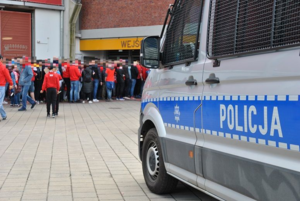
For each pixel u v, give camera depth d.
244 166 3.12
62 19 24.61
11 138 9.32
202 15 4.00
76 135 9.88
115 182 5.73
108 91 19.86
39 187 5.43
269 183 2.84
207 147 3.70
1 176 5.98
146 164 5.34
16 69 16.42
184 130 4.20
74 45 25.50
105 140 9.23
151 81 5.29
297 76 2.59
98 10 26.06
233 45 3.35
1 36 23.03
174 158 4.47
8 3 22.67
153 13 24.34
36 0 23.48
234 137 3.25
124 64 20.89
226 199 3.45
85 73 18.62
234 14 3.39
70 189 5.35
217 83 3.54
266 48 2.91
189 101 4.07
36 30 23.92
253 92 3.01
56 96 13.29
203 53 3.87
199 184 3.92
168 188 4.96
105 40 25.94
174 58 4.56
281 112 2.71
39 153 7.68
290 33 2.71
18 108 15.95
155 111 5.06
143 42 4.79
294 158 2.63
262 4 3.02
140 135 5.65
